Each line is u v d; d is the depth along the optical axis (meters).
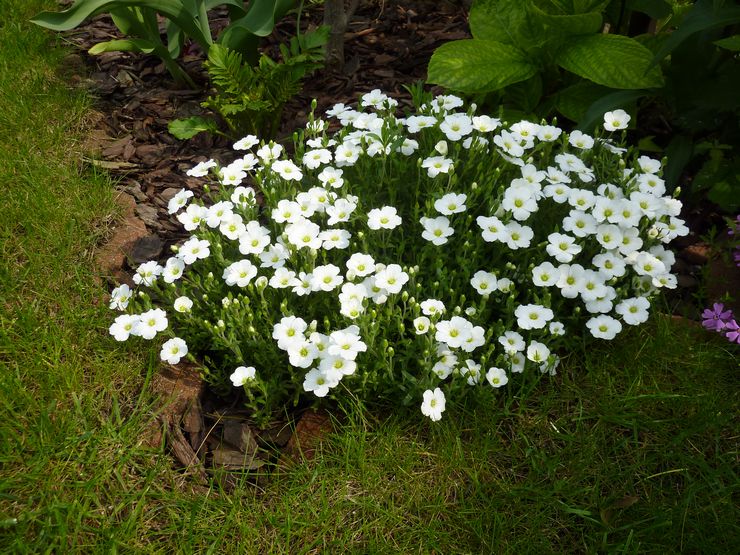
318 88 0.81
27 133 0.70
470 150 0.56
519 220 0.54
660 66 0.64
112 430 0.48
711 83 0.59
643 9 0.69
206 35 0.73
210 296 0.54
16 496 0.44
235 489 0.46
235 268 0.52
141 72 0.84
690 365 0.53
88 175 0.68
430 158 0.54
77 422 0.48
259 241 0.53
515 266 0.53
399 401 0.50
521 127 0.58
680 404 0.51
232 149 0.74
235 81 0.69
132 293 0.54
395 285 0.49
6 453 0.46
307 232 0.52
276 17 0.73
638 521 0.44
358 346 0.46
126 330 0.51
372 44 0.87
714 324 0.52
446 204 0.52
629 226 0.53
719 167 0.62
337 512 0.45
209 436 0.50
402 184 0.59
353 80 0.82
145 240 0.63
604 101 0.62
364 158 0.57
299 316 0.54
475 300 0.54
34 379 0.50
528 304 0.51
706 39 0.62
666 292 0.60
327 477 0.47
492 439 0.49
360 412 0.49
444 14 0.92
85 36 0.88
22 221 0.60
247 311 0.51
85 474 0.46
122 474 0.47
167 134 0.76
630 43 0.63
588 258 0.56
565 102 0.68
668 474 0.48
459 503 0.46
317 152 0.57
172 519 0.44
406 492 0.47
